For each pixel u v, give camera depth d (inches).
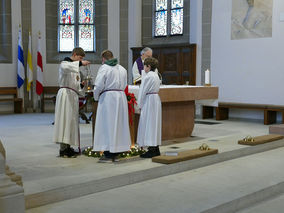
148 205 145.5
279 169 205.8
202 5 405.4
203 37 406.9
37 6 464.1
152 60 203.8
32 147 235.0
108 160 193.3
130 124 224.4
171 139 265.7
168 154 204.1
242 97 381.4
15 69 461.1
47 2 469.4
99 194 158.2
